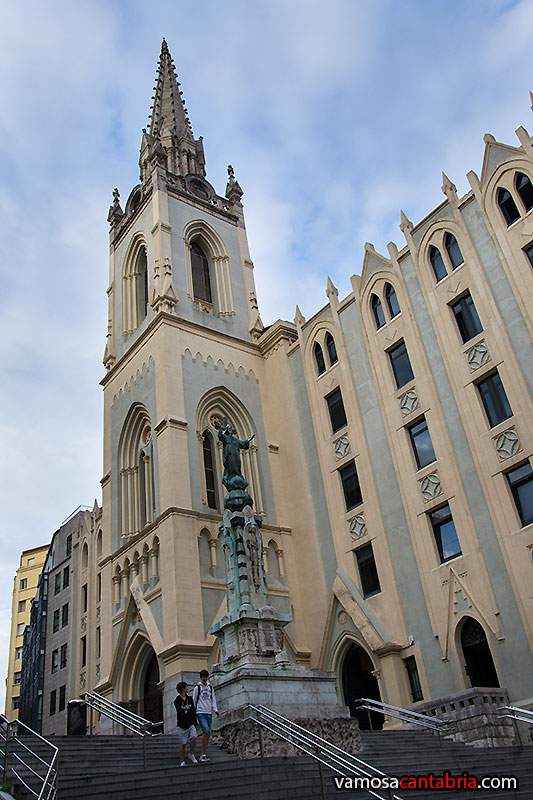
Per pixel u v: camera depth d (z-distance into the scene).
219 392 36.38
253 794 12.52
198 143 49.25
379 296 32.88
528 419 25.08
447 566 26.19
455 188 30.36
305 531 33.31
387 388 31.08
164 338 35.69
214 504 32.91
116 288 43.56
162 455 32.41
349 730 18.34
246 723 17.36
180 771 14.25
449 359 28.53
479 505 25.83
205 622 28.80
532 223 26.66
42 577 62.16
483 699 21.38
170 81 52.38
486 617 24.27
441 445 27.92
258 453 35.59
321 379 35.09
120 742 19.97
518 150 27.66
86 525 56.34
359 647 29.09
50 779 14.24
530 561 23.70
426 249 30.83
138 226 42.97
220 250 42.69
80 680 50.69
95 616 50.78
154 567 30.97
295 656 30.34
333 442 33.16
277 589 31.88
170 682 27.19
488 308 27.47
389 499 29.50
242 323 40.44
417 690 26.05
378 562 28.98
